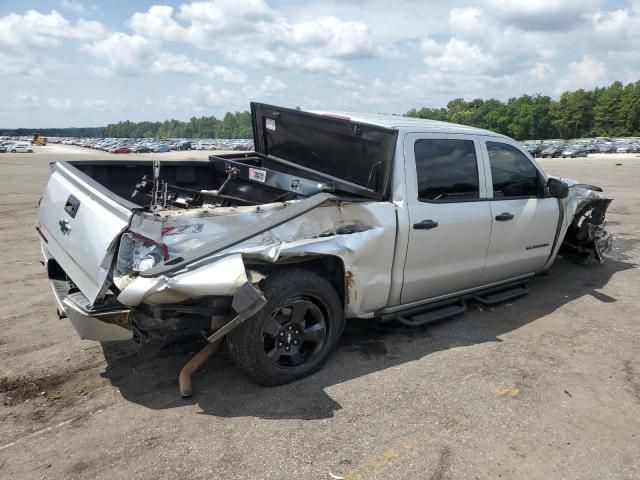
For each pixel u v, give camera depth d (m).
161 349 4.17
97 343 4.28
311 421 3.19
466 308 4.89
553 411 3.38
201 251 3.11
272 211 3.59
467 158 4.56
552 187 5.20
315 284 3.59
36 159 40.34
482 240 4.65
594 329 4.75
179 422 3.16
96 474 2.69
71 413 3.26
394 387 3.62
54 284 3.88
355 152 4.38
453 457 2.88
